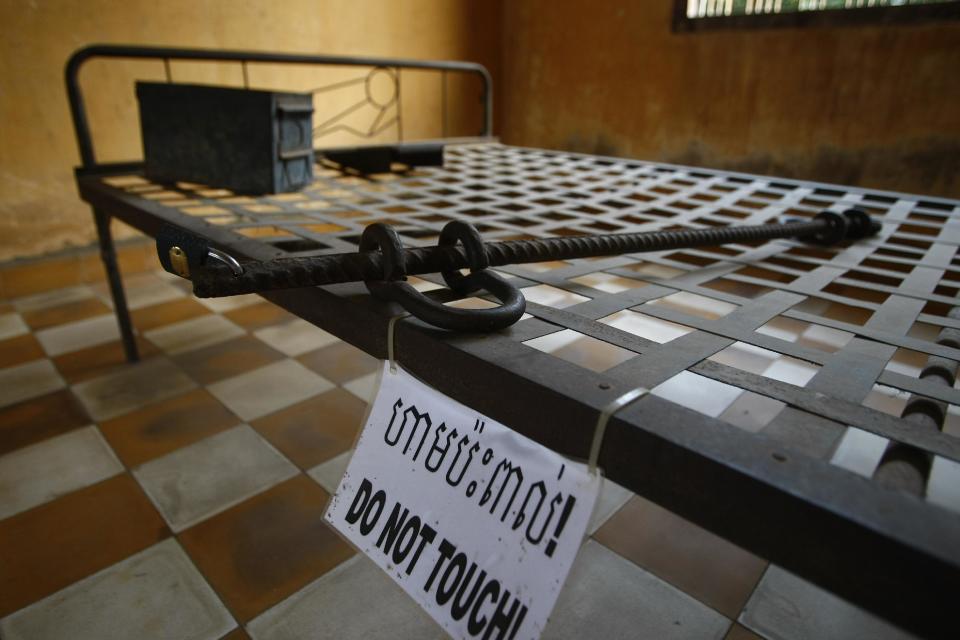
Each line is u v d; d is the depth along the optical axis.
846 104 3.43
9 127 2.93
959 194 3.19
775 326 2.41
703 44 3.89
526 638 0.58
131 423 1.89
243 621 1.21
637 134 4.38
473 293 0.92
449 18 4.57
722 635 1.18
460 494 0.69
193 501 1.55
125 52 2.01
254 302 2.94
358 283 0.91
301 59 2.45
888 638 1.18
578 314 0.86
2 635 1.16
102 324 2.66
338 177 2.24
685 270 1.22
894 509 0.43
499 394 0.66
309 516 1.50
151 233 1.49
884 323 0.92
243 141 1.73
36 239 3.13
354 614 1.23
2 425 1.88
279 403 2.02
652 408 0.57
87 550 1.38
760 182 2.39
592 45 4.44
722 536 0.50
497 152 3.07
